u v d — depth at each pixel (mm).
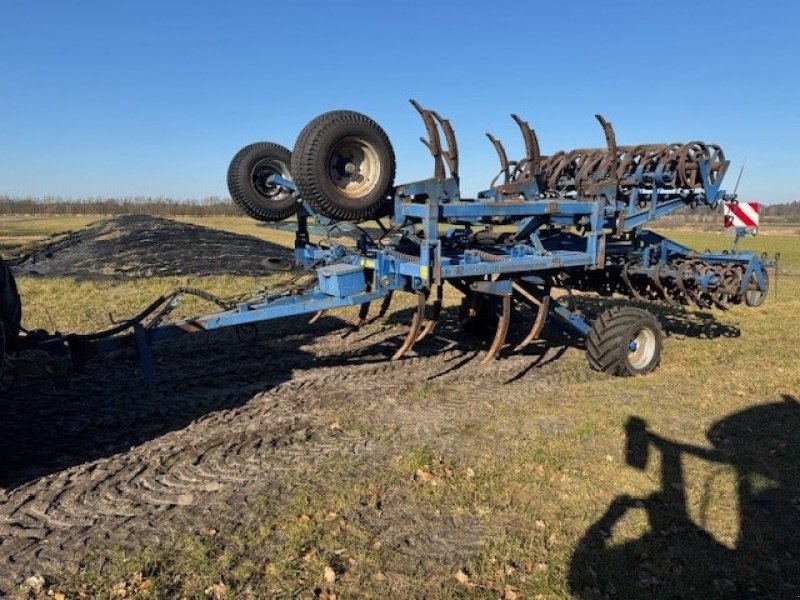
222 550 3490
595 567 3400
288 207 7316
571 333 7617
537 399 6059
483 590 3195
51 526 3736
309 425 5359
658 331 7047
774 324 9922
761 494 4195
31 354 4457
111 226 21859
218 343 8133
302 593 3154
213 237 19453
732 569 3406
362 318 8227
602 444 4965
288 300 5832
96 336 4953
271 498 4070
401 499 4070
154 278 13297
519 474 4410
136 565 3328
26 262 16219
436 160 5867
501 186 6758
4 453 4727
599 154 7941
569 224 7078
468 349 8086
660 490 4219
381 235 6699
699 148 7492
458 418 5535
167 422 5383
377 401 5988
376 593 3158
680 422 5445
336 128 5469
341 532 3684
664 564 3432
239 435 5113
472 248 7727
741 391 6305
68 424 5309
